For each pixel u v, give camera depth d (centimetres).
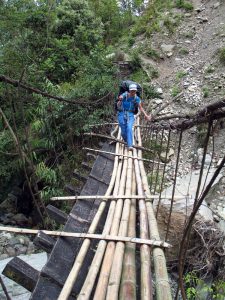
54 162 594
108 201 306
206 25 1005
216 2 1070
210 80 767
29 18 782
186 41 970
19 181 702
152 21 1112
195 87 766
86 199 302
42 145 613
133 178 364
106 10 1311
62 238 222
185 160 558
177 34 1005
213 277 318
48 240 221
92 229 234
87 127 598
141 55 951
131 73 911
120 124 496
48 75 821
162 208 377
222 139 559
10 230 226
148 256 196
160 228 370
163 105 750
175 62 910
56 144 615
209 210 392
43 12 789
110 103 670
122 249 205
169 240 359
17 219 660
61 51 841
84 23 990
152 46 980
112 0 1342
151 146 574
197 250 342
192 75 822
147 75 874
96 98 673
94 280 178
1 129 644
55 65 829
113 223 240
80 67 818
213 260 326
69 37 933
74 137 626
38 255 508
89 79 715
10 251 540
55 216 276
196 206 149
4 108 581
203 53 894
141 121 662
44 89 635
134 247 213
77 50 891
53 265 193
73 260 208
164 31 1020
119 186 333
